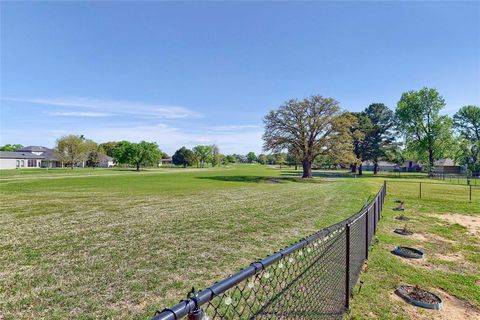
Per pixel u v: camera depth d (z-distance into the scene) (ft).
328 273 10.01
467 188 76.79
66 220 29.19
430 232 26.58
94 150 236.63
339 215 33.30
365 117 165.99
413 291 13.78
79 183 76.79
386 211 38.55
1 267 15.88
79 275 14.87
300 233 24.58
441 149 143.74
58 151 199.31
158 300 12.34
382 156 165.07
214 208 37.55
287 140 118.83
